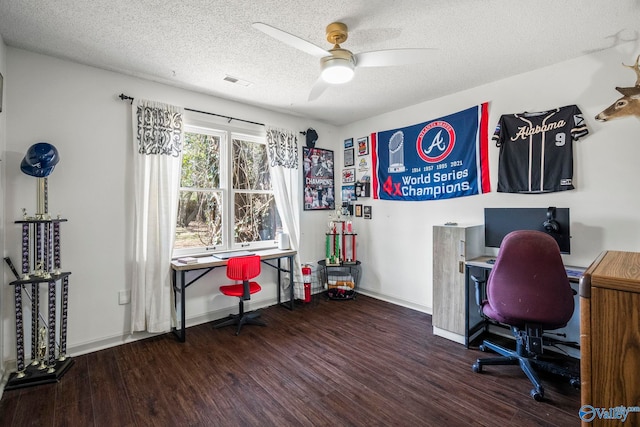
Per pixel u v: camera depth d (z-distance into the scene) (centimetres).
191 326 338
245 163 396
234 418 191
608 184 252
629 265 76
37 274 230
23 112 247
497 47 248
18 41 236
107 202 286
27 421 188
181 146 323
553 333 276
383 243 432
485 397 210
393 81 314
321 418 190
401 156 404
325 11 201
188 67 282
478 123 327
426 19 210
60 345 247
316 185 461
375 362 258
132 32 225
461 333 292
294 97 360
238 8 198
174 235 316
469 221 338
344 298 430
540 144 284
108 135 287
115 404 204
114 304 289
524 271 209
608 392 63
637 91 239
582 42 241
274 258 373
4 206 238
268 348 284
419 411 196
